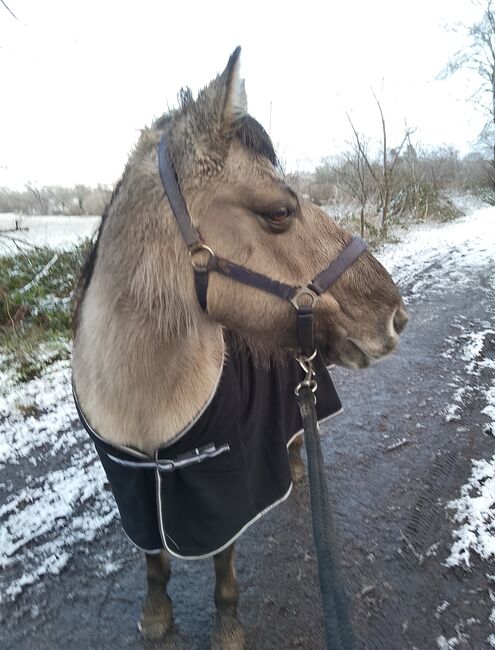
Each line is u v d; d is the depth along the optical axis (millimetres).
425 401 4180
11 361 5148
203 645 2133
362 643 2078
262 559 2590
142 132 1708
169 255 1578
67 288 6648
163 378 1647
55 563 2600
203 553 1843
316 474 1520
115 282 1609
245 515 1880
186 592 2396
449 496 2953
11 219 8781
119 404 1649
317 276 1682
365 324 1787
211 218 1567
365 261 1800
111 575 2523
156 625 2156
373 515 2836
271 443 2102
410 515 2820
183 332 1638
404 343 5594
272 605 2314
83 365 1724
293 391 2305
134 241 1589
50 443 3760
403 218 15961
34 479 3311
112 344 1611
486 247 11375
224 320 1700
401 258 10219
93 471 3387
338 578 1228
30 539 2770
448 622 2162
